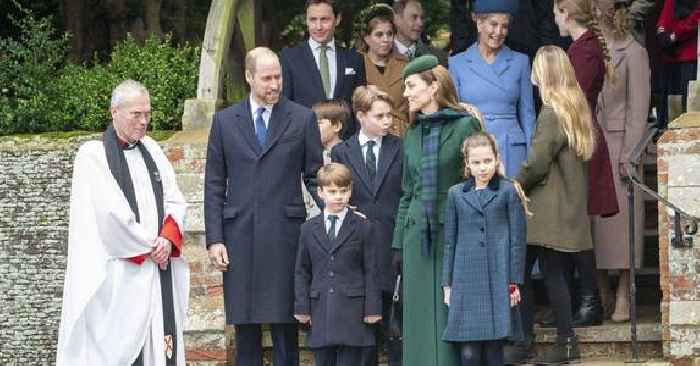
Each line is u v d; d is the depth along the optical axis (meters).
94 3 50.72
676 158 35.78
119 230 32.69
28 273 43.34
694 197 35.62
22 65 45.16
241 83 42.84
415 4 41.31
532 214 34.59
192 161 38.88
